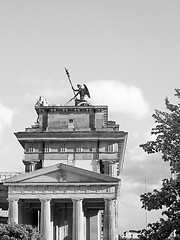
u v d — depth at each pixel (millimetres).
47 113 153125
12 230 95375
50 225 132750
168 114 59156
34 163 148375
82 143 148750
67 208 149125
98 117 152375
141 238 58875
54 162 147750
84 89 159250
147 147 59156
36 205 144625
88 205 144750
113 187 130875
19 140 148750
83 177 131625
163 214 57625
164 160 58188
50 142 149000
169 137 58344
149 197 58031
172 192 57406
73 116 152625
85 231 147750
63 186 131625
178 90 60219
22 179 132250
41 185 131625
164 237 57750
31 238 96750
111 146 148000
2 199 142625
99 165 147375
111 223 129375
